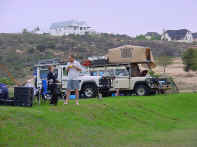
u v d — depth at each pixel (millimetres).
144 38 76938
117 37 71688
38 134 8680
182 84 28359
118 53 20516
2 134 8117
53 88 12125
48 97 12602
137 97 17812
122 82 19594
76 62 12391
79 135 9336
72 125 10008
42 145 8047
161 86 19797
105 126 10898
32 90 11320
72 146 8266
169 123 12914
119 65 19859
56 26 93875
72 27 92562
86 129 9992
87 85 19141
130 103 14578
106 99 15766
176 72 33531
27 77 32625
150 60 20562
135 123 12133
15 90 11242
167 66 37469
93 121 10992
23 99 11148
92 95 19062
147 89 19375
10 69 36219
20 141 8031
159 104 15914
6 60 41688
